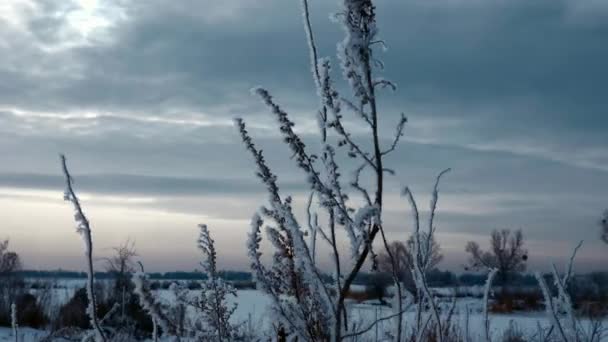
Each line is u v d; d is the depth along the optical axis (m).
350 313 2.65
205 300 2.71
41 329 13.59
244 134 2.46
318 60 2.17
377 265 2.17
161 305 2.37
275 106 2.20
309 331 2.30
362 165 2.17
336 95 2.12
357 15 1.98
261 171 2.45
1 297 15.05
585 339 3.39
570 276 3.21
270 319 2.61
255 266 2.43
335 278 2.22
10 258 15.99
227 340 2.72
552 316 3.00
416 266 2.55
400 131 2.08
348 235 2.21
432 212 2.68
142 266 2.27
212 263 2.78
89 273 2.15
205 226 2.81
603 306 3.58
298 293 2.51
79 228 2.15
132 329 3.79
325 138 2.18
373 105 2.00
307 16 2.19
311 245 2.36
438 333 2.57
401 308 2.31
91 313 2.14
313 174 2.17
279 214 2.44
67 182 2.15
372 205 2.03
